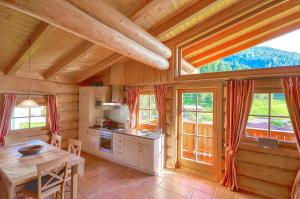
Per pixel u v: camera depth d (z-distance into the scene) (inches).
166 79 154.6
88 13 81.3
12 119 156.3
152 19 124.0
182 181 132.8
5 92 148.6
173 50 149.9
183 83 149.7
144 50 117.3
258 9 112.3
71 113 202.7
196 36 138.0
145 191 117.6
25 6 58.2
